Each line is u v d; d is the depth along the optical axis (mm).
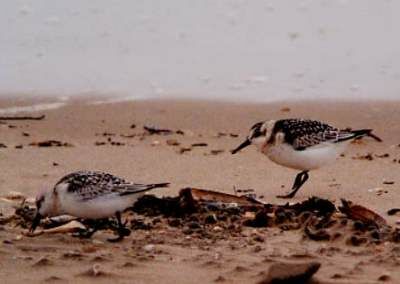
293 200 12805
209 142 16094
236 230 11094
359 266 9711
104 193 10430
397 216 11891
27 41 22891
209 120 17578
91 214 10500
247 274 9422
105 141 16109
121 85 19969
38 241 10469
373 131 16906
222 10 24750
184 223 11312
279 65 21172
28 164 14422
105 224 11188
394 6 24766
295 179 13422
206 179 13828
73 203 10430
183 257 9969
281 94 19375
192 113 18031
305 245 10531
